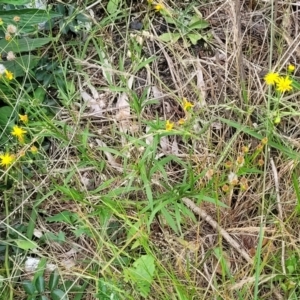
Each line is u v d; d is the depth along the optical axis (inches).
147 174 37.6
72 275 37.4
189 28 42.6
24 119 37.4
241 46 40.6
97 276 36.8
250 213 38.6
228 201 37.6
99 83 42.4
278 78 36.1
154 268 35.1
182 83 42.0
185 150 40.2
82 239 38.7
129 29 43.3
